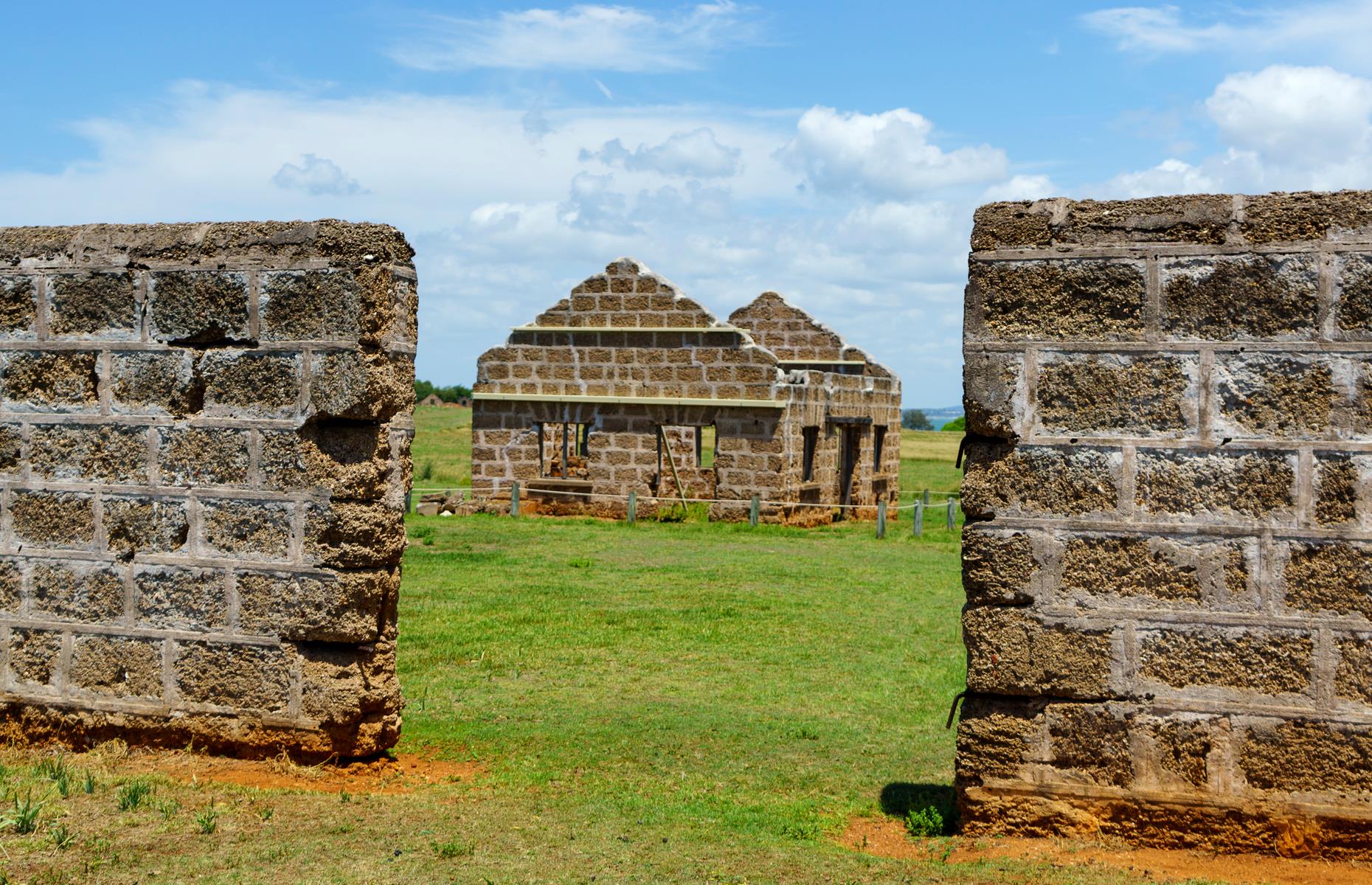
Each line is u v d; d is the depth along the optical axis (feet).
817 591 57.93
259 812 23.84
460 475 140.56
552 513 96.84
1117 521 23.30
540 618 48.83
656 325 94.84
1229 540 22.82
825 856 22.33
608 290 96.07
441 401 340.39
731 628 47.57
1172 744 23.08
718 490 92.73
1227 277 22.89
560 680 38.63
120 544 28.17
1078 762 23.52
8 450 28.81
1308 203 22.62
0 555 28.94
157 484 27.91
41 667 28.73
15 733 28.91
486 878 20.65
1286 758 22.59
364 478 26.99
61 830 22.11
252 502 27.37
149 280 27.91
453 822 23.80
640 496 93.81
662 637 45.62
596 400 95.81
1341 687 22.36
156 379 27.89
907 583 61.36
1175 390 23.09
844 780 28.48
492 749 30.42
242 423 27.40
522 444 97.86
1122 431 23.31
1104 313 23.41
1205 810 22.89
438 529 82.89
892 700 36.73
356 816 23.89
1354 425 22.35
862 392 110.32
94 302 28.27
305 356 26.96
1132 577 23.22
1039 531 23.63
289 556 27.17
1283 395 22.65
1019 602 23.75
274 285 27.14
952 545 79.97
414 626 46.73
